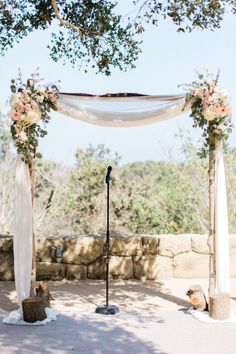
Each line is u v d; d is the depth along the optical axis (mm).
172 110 6336
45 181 13953
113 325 5727
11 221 12141
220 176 6223
